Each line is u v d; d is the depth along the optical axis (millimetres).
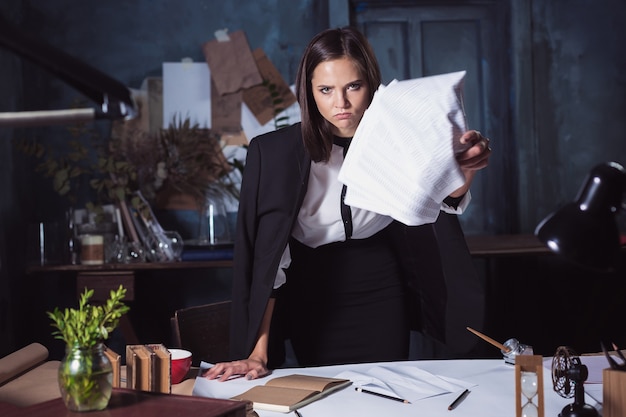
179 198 4137
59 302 4105
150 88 4180
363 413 1414
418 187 1490
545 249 3469
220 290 4219
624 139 4379
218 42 4215
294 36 4246
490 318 4320
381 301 2357
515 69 4328
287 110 4227
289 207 2148
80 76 871
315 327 2342
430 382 1619
